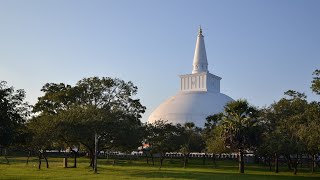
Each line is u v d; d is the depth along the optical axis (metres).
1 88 49.22
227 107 79.75
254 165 109.81
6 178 52.28
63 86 109.50
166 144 103.12
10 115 50.00
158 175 62.47
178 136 109.12
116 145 82.94
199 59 190.00
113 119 79.62
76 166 85.06
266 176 66.94
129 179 53.16
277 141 77.56
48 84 108.62
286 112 92.00
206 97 182.12
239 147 75.62
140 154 147.62
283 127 82.75
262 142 78.88
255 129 76.25
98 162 111.44
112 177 56.72
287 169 94.69
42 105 102.62
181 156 135.38
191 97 183.00
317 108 60.66
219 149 84.06
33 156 128.25
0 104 48.16
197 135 122.81
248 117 77.88
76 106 88.12
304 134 59.06
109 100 102.75
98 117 76.75
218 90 198.00
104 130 75.69
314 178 64.81
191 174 66.50
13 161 105.81
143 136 95.19
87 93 101.38
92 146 84.38
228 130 76.31
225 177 61.41
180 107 178.00
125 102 103.81
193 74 190.62
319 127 56.94
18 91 51.03
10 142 50.50
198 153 142.25
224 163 113.88
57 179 52.00
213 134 108.56
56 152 142.00
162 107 186.38
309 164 106.81
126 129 80.50
